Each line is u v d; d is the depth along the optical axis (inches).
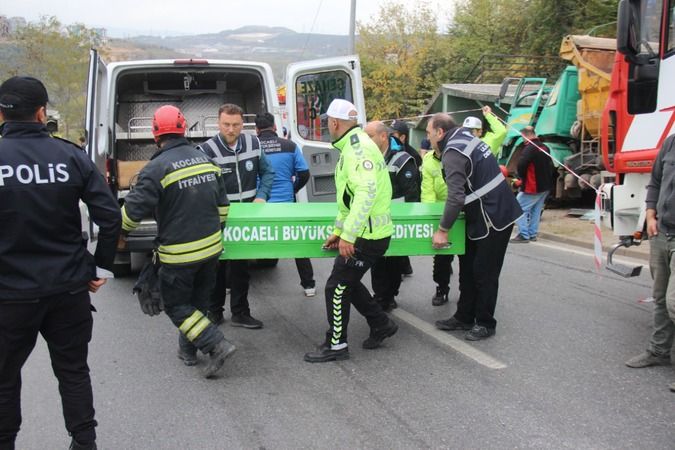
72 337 116.6
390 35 1237.1
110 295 252.2
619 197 202.4
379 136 214.8
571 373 165.2
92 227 216.2
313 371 170.7
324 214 177.8
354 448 129.6
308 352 185.2
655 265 163.9
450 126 185.9
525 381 160.7
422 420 141.1
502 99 505.4
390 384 161.0
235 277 207.0
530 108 477.4
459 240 186.9
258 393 157.2
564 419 139.7
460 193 176.7
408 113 1187.9
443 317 217.3
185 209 152.7
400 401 150.9
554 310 221.9
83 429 118.7
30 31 1211.9
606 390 154.3
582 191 470.6
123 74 275.0
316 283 269.1
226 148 203.2
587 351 180.9
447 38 1206.3
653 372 164.7
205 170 156.8
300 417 143.9
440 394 154.3
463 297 199.3
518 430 135.3
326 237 178.2
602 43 426.6
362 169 160.4
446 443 130.8
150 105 336.8
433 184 228.2
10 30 1224.2
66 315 114.4
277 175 228.5
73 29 1235.2
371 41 1240.8
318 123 293.4
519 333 197.6
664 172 158.4
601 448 127.3
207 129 338.6
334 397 154.1
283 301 241.9
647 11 186.5
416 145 674.2
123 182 275.6
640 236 197.9
